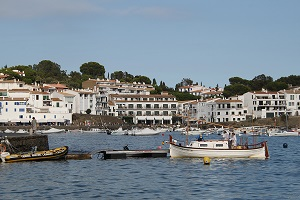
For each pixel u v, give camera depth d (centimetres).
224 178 5931
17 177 5919
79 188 5209
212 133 18912
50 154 7562
